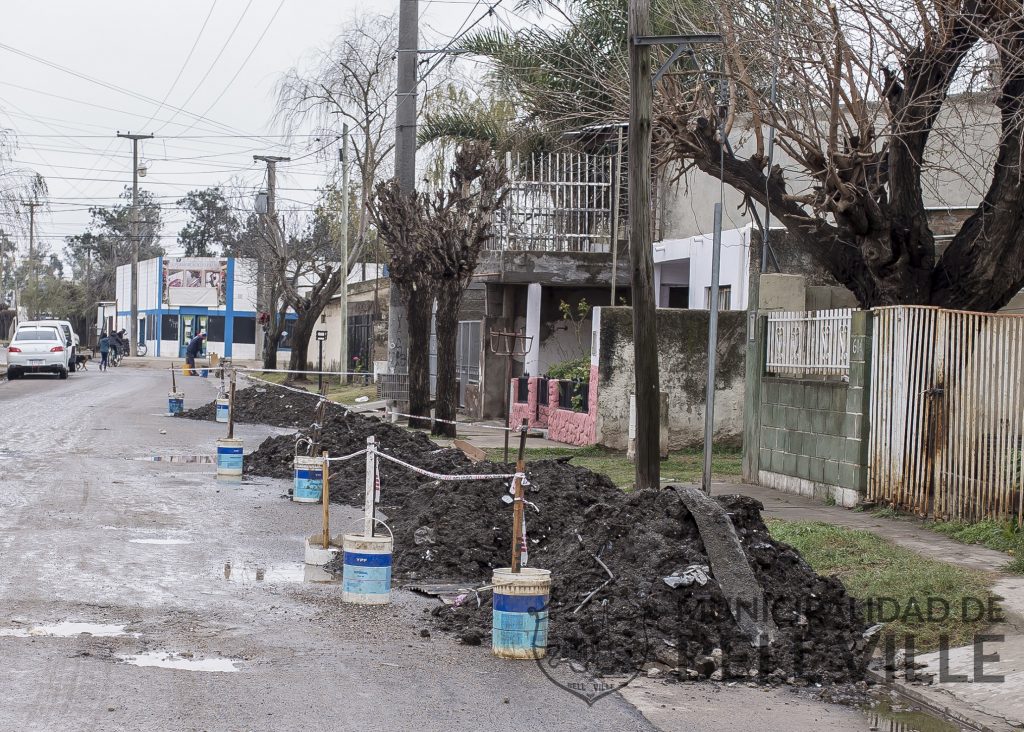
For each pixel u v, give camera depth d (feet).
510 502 44.75
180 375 210.38
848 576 38.04
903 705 27.35
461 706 25.43
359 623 33.27
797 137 58.59
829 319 56.54
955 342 47.19
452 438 90.22
